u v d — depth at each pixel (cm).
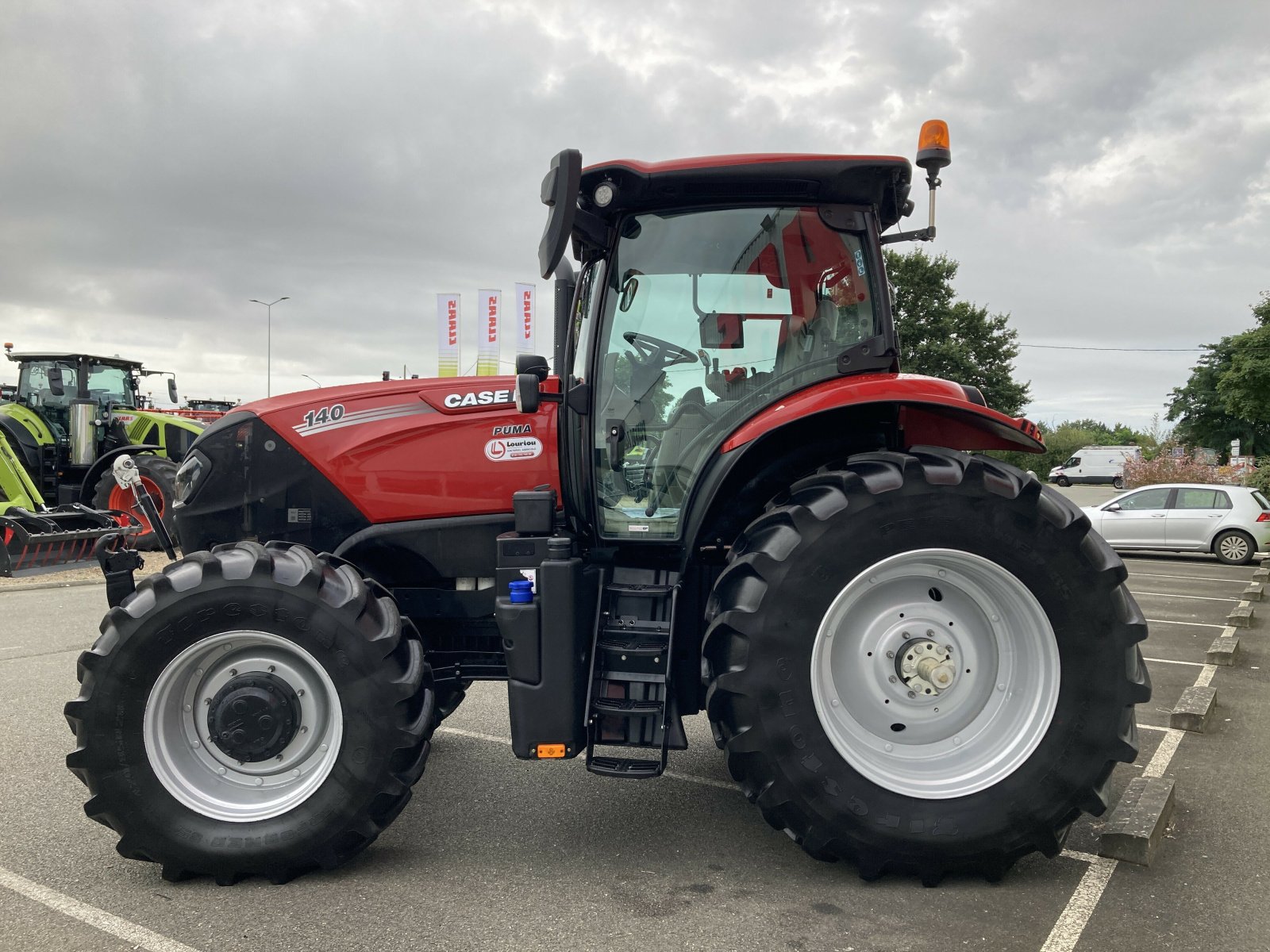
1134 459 2748
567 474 347
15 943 252
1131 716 284
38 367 1254
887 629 295
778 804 280
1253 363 3553
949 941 247
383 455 365
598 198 317
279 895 283
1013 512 280
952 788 282
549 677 292
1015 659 293
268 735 296
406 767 298
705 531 326
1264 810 349
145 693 290
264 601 292
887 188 332
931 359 3334
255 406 383
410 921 263
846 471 291
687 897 276
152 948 248
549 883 288
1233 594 1060
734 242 327
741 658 279
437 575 366
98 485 1188
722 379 328
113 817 287
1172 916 260
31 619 824
